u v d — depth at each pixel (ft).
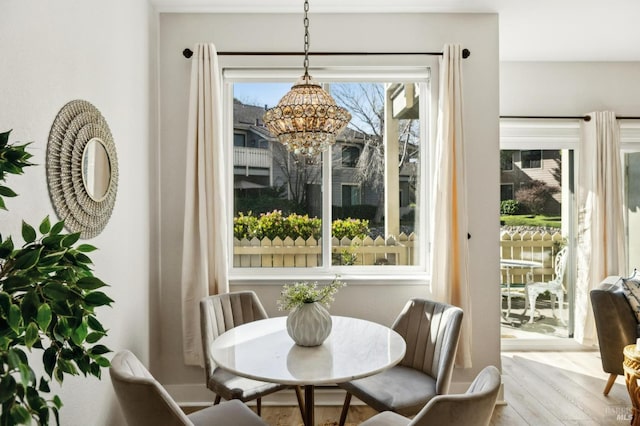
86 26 5.80
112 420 6.61
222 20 9.04
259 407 7.64
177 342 8.95
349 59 9.14
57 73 5.06
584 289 11.85
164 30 8.98
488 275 9.09
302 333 5.86
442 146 8.70
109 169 6.40
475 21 9.12
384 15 9.10
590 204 11.80
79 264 3.07
